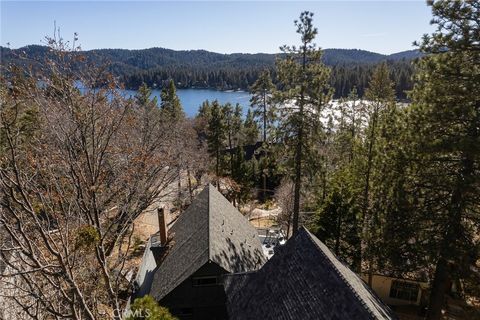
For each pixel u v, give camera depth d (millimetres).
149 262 22203
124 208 9672
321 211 23359
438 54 15812
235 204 39844
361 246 22172
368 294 11852
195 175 40844
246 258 19938
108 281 7430
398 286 23219
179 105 63469
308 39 23703
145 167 12211
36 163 6527
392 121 18797
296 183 25609
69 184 7711
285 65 24266
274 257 14234
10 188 5316
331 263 11367
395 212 16812
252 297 13789
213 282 18062
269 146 26422
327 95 24250
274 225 37594
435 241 15680
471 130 14867
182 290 17750
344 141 35844
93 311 7371
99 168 7816
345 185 23109
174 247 21078
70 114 7352
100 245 7250
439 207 16500
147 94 48344
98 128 8469
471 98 14469
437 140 15008
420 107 16469
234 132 57750
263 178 47562
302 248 13078
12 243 6258
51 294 7320
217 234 19375
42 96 7215
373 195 19172
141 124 17703
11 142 5555
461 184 14594
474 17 14555
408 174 16828
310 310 10734
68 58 7406
